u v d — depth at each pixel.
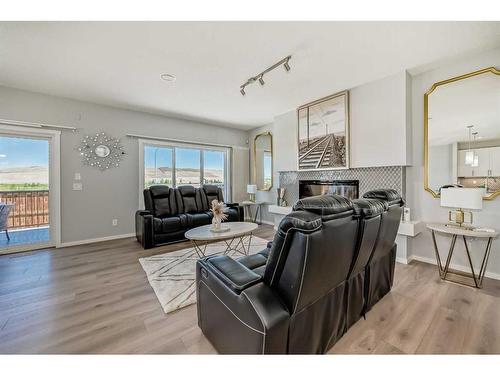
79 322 1.66
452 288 2.18
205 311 1.45
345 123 3.41
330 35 2.09
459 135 2.59
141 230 3.55
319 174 4.00
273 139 5.23
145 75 2.88
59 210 3.55
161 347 1.41
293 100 3.86
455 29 2.01
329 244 1.12
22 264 2.79
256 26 1.96
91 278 2.40
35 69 2.71
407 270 2.62
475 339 1.47
